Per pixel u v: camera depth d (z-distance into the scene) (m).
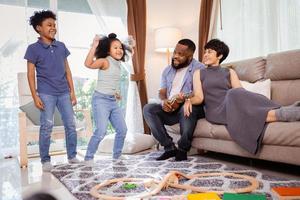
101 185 1.63
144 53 3.69
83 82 3.61
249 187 1.46
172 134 2.74
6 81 2.97
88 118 2.85
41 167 2.36
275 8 3.01
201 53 3.72
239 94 2.02
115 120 2.54
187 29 4.06
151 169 2.05
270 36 3.06
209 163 2.19
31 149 3.11
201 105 2.42
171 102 2.42
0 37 2.97
